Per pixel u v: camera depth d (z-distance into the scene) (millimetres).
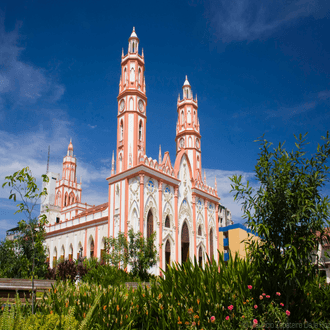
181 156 52156
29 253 17375
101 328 9000
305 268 10180
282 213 9984
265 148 10719
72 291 11656
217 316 9359
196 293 9914
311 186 9859
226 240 63656
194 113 63094
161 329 9578
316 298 11391
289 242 9789
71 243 59094
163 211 45688
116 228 44812
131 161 46438
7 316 8047
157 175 45500
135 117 48875
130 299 10805
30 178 11141
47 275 29766
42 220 11953
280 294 9922
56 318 8148
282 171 10094
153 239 36375
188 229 50438
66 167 87938
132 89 50062
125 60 52531
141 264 33250
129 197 44156
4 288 13117
